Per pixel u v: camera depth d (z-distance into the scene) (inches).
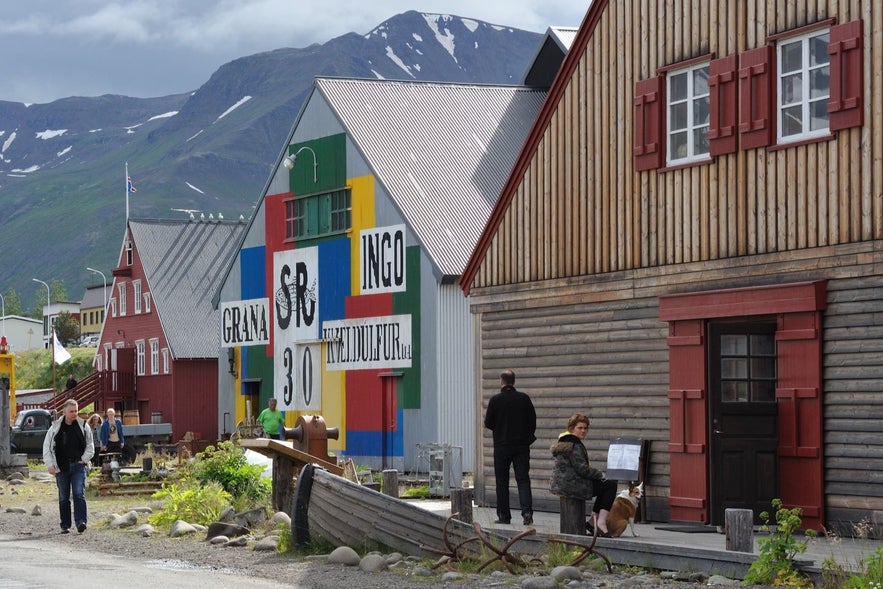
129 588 528.7
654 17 813.2
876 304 669.3
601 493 685.3
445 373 1433.3
